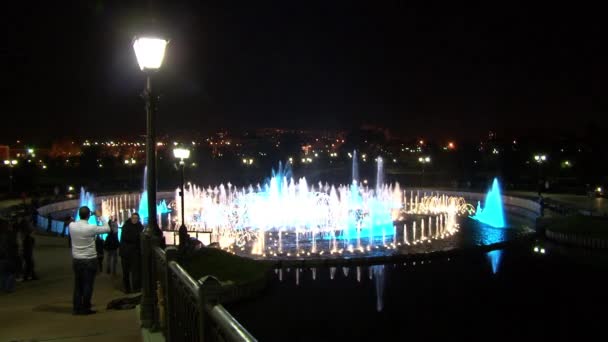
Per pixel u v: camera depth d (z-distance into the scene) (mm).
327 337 15383
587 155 71875
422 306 18688
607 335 15547
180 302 5574
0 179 67000
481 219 44594
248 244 30906
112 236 14234
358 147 172375
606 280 22500
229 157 118688
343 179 106000
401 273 24266
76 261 9422
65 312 9727
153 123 8133
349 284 22047
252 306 18422
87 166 90000
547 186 57656
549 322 17062
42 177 83125
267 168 121625
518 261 26844
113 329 8352
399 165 130875
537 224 35125
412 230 36719
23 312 9758
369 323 16641
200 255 20297
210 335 3984
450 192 64188
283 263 24891
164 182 86125
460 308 18516
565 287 21484
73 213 50469
